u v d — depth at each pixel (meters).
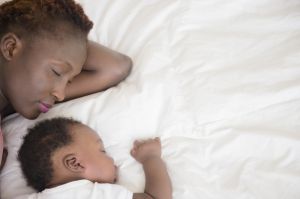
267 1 1.17
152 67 1.06
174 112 0.98
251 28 1.12
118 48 1.16
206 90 1.00
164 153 0.94
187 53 1.08
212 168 0.90
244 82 1.00
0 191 0.92
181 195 0.87
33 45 0.89
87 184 0.85
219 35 1.11
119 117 0.99
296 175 0.86
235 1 1.17
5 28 0.90
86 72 1.05
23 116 0.99
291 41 1.07
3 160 0.96
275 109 0.96
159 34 1.13
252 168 0.89
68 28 0.90
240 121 0.96
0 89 0.95
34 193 0.88
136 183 0.91
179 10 1.17
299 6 1.14
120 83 1.08
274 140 0.91
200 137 0.95
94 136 0.93
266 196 0.85
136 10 1.20
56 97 0.95
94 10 1.22
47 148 0.88
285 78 1.00
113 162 0.93
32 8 0.90
